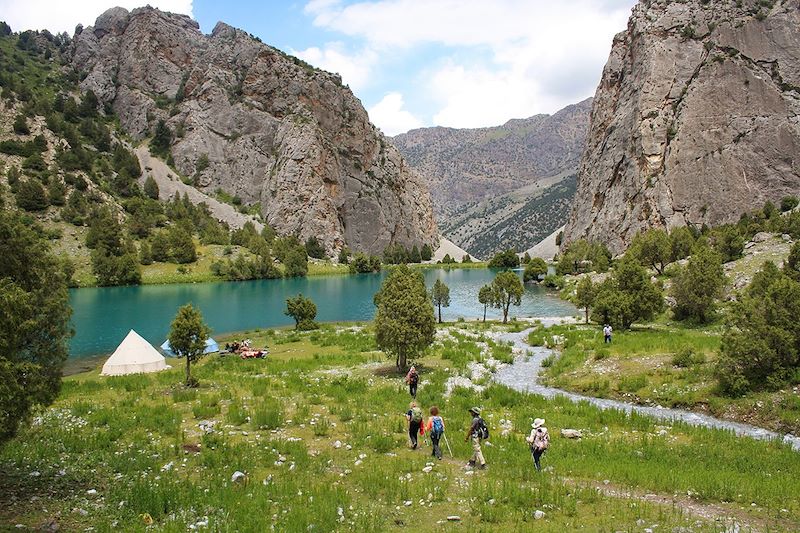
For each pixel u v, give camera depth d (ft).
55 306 50.21
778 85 474.90
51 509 41.65
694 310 167.94
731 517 40.50
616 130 545.85
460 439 65.16
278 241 529.45
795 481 49.96
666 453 60.23
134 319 230.07
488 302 207.21
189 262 449.06
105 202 488.02
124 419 73.46
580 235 566.36
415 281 118.11
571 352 125.70
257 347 158.10
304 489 47.37
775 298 87.71
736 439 67.05
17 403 42.63
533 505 42.98
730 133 473.26
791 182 446.19
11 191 434.30
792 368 83.30
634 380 96.78
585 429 72.18
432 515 41.70
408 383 90.07
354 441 63.05
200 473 52.19
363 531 38.19
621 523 38.78
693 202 469.16
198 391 96.32
